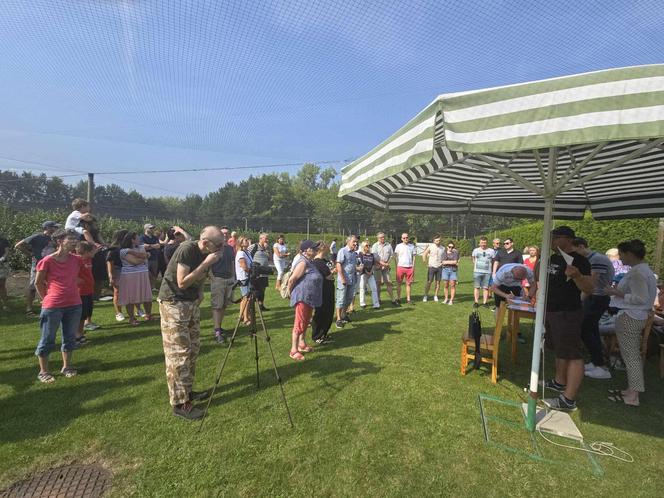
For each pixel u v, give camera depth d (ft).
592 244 35.96
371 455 8.74
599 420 10.72
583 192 15.61
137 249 19.26
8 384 12.04
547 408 11.22
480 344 13.73
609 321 15.96
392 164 8.31
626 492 7.70
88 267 16.89
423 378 13.37
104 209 98.43
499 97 6.23
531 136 5.91
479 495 7.52
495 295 18.93
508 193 16.90
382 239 27.02
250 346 16.57
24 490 7.37
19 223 36.96
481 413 10.86
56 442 8.93
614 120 5.31
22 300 24.81
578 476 8.16
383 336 18.76
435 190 16.33
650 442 9.62
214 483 7.69
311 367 14.20
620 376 14.32
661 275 26.58
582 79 5.56
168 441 9.10
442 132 9.05
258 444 9.06
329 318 17.38
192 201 214.48
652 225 30.86
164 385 12.17
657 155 9.91
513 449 9.09
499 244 26.02
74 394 11.43
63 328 12.69
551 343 17.30
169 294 10.20
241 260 18.95
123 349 15.61
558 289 11.12
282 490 7.54
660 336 16.01
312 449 8.91
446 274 27.61
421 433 9.73
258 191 209.97
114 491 7.41
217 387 12.26
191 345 10.66
